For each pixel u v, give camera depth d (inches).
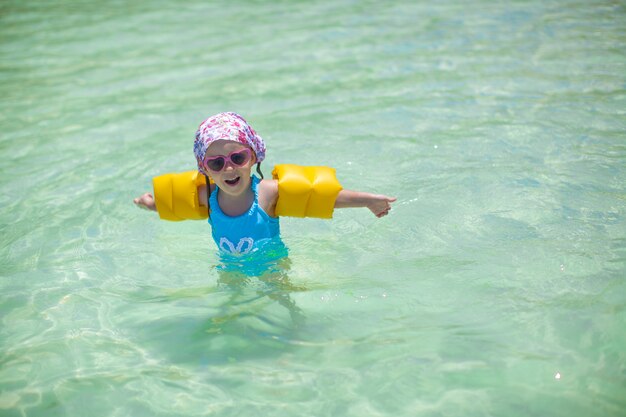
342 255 157.5
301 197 142.1
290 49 305.9
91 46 327.0
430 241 158.9
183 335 132.0
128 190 189.2
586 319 125.3
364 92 250.1
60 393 116.3
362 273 149.3
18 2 428.8
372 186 183.0
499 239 156.0
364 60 285.3
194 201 148.7
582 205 166.1
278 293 144.1
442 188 180.5
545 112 220.8
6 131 230.2
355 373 117.8
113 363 124.1
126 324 135.8
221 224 146.4
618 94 230.5
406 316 132.7
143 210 180.5
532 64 266.5
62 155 211.3
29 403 114.2
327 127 220.7
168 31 347.6
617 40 288.0
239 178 138.2
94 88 269.1
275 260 149.0
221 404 112.6
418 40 308.0
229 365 122.6
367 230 167.0
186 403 113.2
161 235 169.8
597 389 108.5
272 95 251.8
